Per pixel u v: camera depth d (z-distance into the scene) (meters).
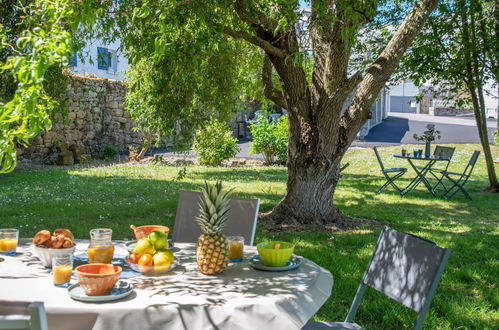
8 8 5.87
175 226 4.22
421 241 2.84
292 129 8.28
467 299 4.84
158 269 2.72
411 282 2.80
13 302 1.60
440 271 2.65
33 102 2.54
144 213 9.13
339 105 7.95
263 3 6.48
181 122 8.40
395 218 8.98
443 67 11.52
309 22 6.59
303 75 7.95
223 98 8.52
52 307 2.13
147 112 8.89
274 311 2.28
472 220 9.09
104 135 21.25
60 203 9.88
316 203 8.27
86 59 23.22
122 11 5.18
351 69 11.55
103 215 8.76
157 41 4.14
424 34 11.23
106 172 15.69
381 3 10.12
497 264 6.05
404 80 11.83
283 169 17.31
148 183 13.07
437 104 39.38
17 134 2.67
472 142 23.39
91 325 2.12
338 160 8.28
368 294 4.89
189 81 8.03
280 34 7.65
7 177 14.10
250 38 7.36
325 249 6.57
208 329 2.16
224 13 7.25
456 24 11.47
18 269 2.75
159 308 2.18
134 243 3.44
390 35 10.98
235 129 27.61
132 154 20.12
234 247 3.07
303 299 2.46
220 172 16.06
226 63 8.33
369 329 4.12
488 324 4.25
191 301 2.27
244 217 3.98
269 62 8.58
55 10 3.40
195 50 6.46
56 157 18.84
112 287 2.33
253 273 2.81
